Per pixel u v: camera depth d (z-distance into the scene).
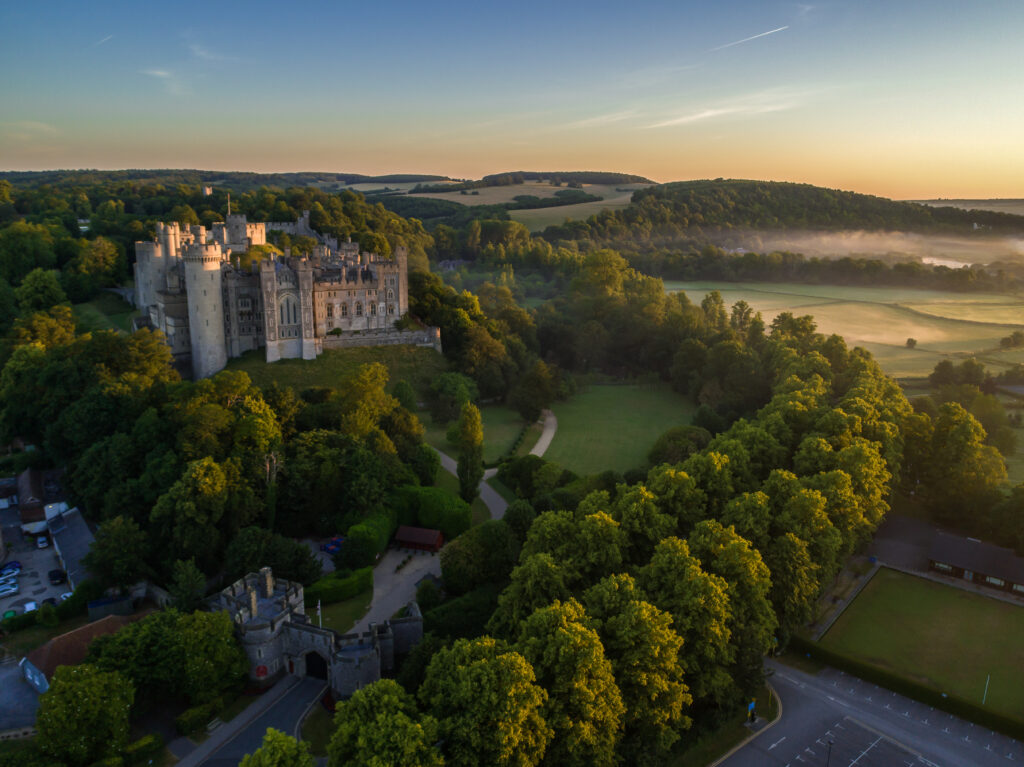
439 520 135.38
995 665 97.12
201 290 189.38
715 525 95.31
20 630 107.31
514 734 66.44
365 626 106.81
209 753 83.00
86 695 78.69
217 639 89.75
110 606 110.88
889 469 133.00
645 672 75.94
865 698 91.94
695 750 82.31
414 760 64.06
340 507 133.75
